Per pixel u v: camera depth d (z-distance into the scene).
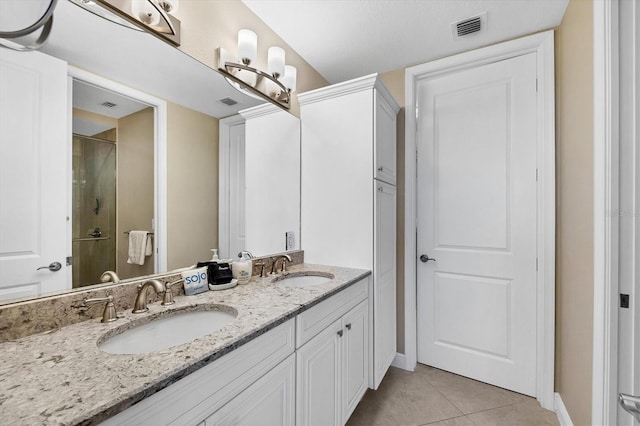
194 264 1.40
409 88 2.26
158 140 1.24
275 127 1.88
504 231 1.99
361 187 1.84
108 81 1.07
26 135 0.86
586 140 1.35
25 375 0.62
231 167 1.60
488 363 2.04
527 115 1.92
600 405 1.17
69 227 0.96
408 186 2.25
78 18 0.98
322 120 2.00
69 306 0.90
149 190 1.21
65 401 0.53
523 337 1.92
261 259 1.72
